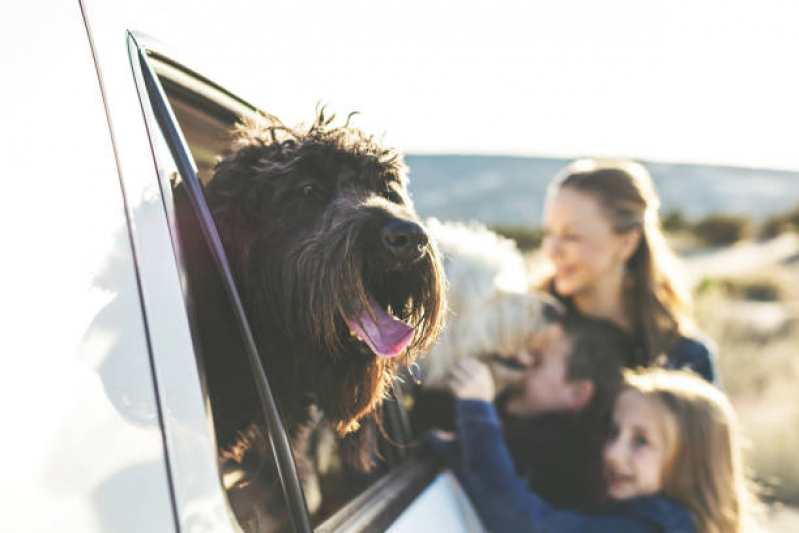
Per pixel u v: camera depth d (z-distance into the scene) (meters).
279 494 1.30
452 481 2.37
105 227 1.02
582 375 2.97
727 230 20.23
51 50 1.05
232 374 1.25
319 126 2.10
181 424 1.03
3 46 0.98
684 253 18.80
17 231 0.90
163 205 1.17
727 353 10.13
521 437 2.88
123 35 1.27
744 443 6.45
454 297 2.69
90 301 0.95
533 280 3.96
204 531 1.01
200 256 1.28
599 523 2.45
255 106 1.87
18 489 0.80
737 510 2.69
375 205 1.96
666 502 2.57
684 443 2.65
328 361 1.87
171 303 1.09
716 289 14.34
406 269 2.00
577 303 3.67
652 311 3.64
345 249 1.85
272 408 1.37
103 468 0.89
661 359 3.66
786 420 7.51
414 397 2.72
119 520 0.89
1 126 0.93
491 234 3.09
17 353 0.85
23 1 1.04
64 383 0.88
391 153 2.29
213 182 1.86
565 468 2.79
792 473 6.28
